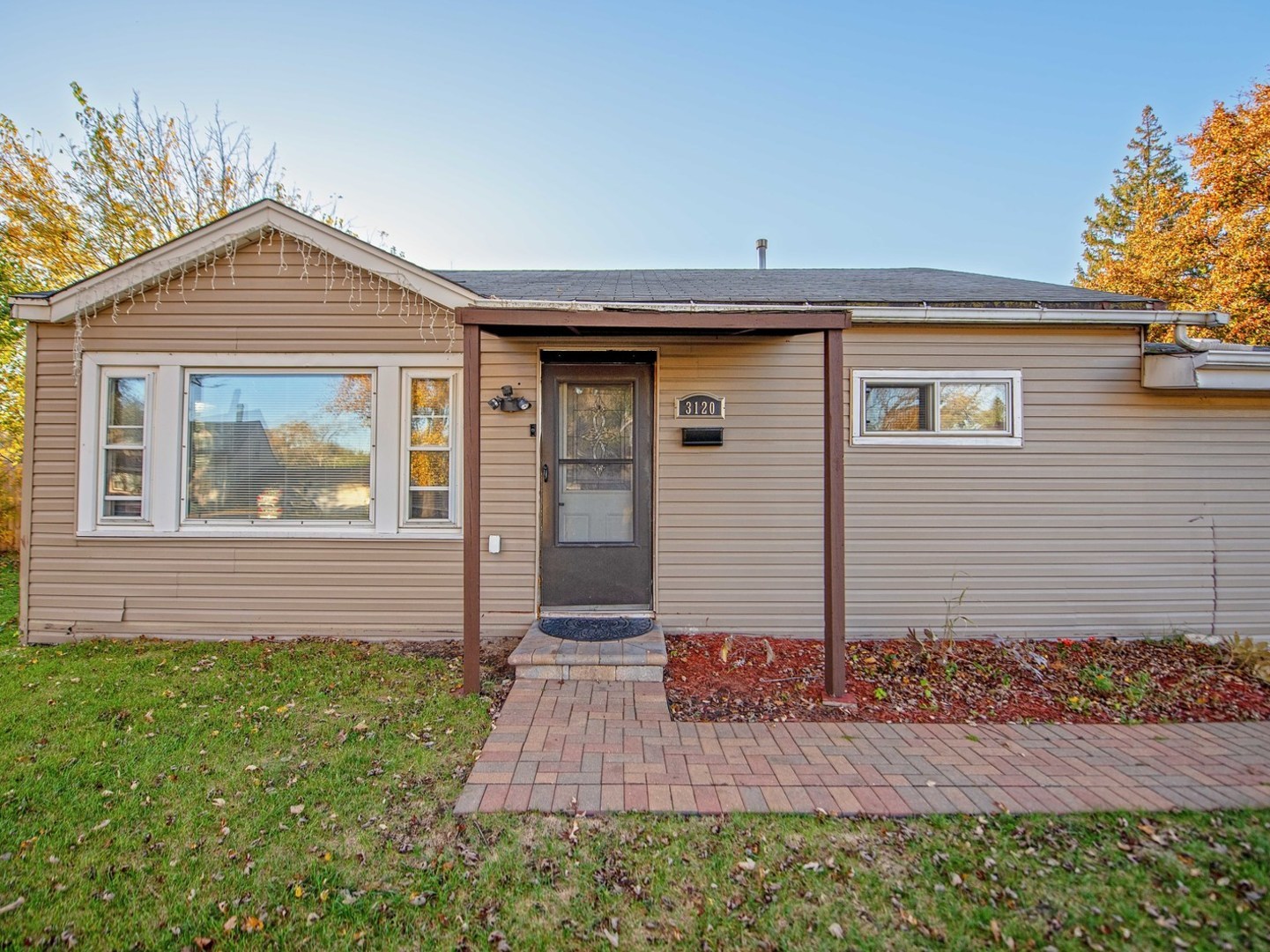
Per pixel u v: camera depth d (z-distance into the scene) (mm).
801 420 5430
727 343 5426
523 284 6633
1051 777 2992
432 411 5457
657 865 2338
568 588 5508
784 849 2432
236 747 3262
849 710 3828
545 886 2225
